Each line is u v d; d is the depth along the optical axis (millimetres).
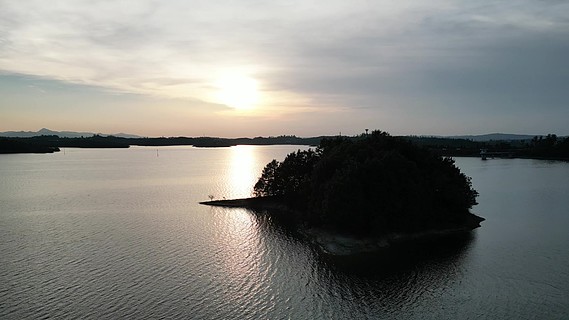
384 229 98125
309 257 85562
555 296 64812
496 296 65188
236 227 113812
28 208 140625
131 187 199750
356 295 66188
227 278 73125
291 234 105812
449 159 125562
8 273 74625
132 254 86250
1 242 95438
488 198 158250
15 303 62062
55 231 106562
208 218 126000
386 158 103688
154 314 58938
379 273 75938
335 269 78188
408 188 100750
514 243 94250
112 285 69125
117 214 130875
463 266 78875
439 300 64000
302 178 142000
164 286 69125
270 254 87625
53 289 67312
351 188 96875
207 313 59531
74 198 163375
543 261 81375
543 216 123750
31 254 85938
